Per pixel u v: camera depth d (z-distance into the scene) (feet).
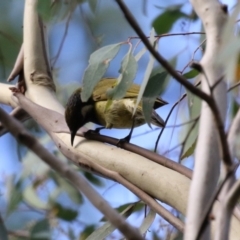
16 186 28.60
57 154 29.71
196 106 22.61
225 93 13.47
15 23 38.32
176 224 16.81
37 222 19.56
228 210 11.11
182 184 17.22
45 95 23.52
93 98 28.19
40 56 24.18
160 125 24.91
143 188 18.13
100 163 19.45
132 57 19.31
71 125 21.16
